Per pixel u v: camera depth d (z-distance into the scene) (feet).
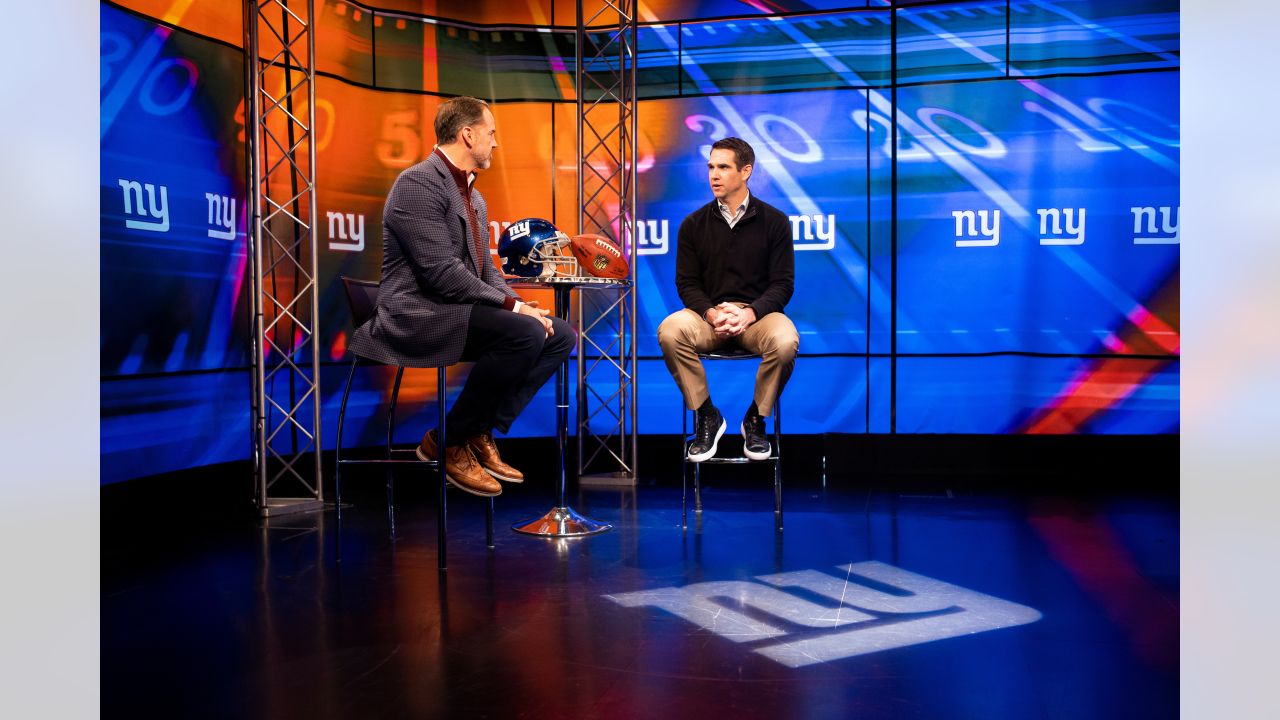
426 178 10.17
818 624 8.33
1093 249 17.38
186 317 14.99
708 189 18.61
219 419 15.71
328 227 17.46
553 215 18.88
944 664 7.25
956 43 17.74
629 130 18.69
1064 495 15.35
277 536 12.49
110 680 7.06
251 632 8.26
